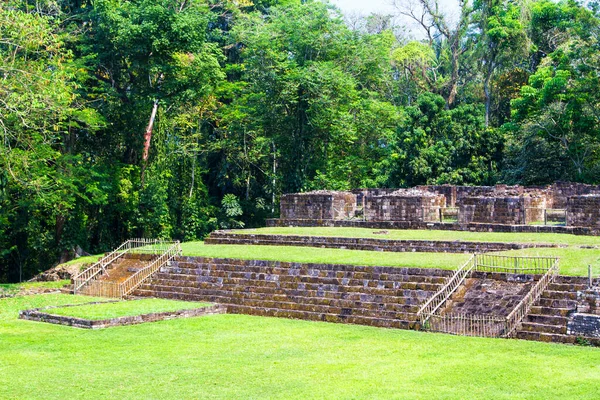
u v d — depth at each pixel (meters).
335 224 40.84
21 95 32.19
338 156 60.09
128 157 51.50
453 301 24.23
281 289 28.16
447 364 18.64
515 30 57.22
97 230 49.47
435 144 53.38
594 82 45.91
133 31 45.38
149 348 21.16
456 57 66.50
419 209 38.66
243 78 59.22
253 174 61.09
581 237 31.61
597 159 51.09
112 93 46.62
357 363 18.97
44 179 39.19
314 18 58.25
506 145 52.81
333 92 54.59
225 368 18.69
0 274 46.97
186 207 54.41
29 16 32.38
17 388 17.14
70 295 32.38
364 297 25.98
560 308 22.05
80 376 18.14
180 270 32.25
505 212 35.97
